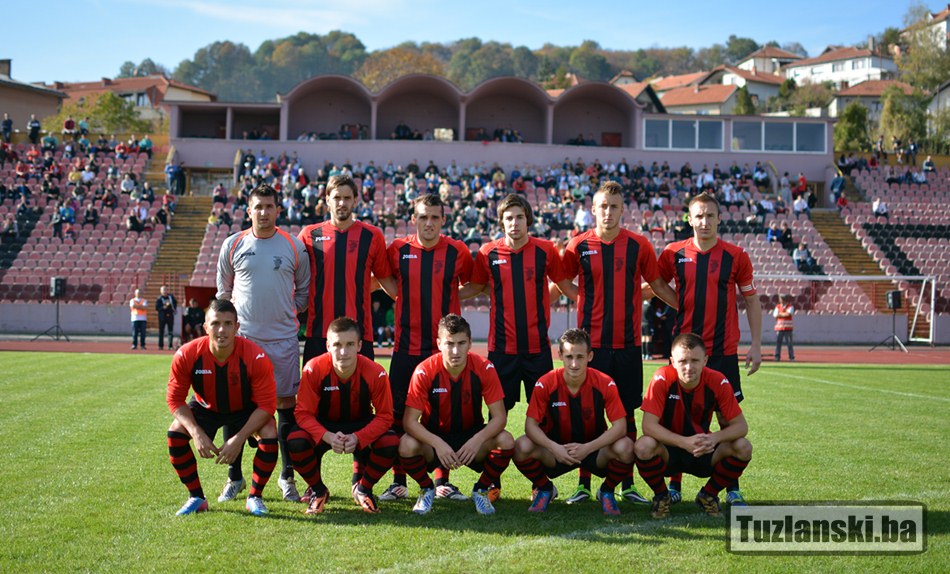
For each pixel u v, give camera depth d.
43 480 5.86
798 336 26.41
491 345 6.32
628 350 6.16
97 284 25.61
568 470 5.50
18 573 4.01
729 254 6.12
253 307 5.87
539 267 6.21
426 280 6.18
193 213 29.84
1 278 25.55
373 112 35.59
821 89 77.88
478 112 37.81
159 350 19.45
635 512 5.40
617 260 6.15
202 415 5.51
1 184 29.19
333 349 5.25
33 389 10.91
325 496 5.33
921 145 54.91
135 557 4.26
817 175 35.84
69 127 35.00
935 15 85.38
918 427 8.62
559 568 4.14
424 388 5.48
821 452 7.22
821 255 29.55
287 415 5.91
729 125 35.94
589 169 33.25
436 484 5.91
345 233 6.19
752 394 11.66
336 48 118.06
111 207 29.02
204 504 5.25
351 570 4.09
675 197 31.80
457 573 4.05
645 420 5.33
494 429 5.40
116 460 6.55
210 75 114.62
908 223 31.81
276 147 34.16
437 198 6.12
